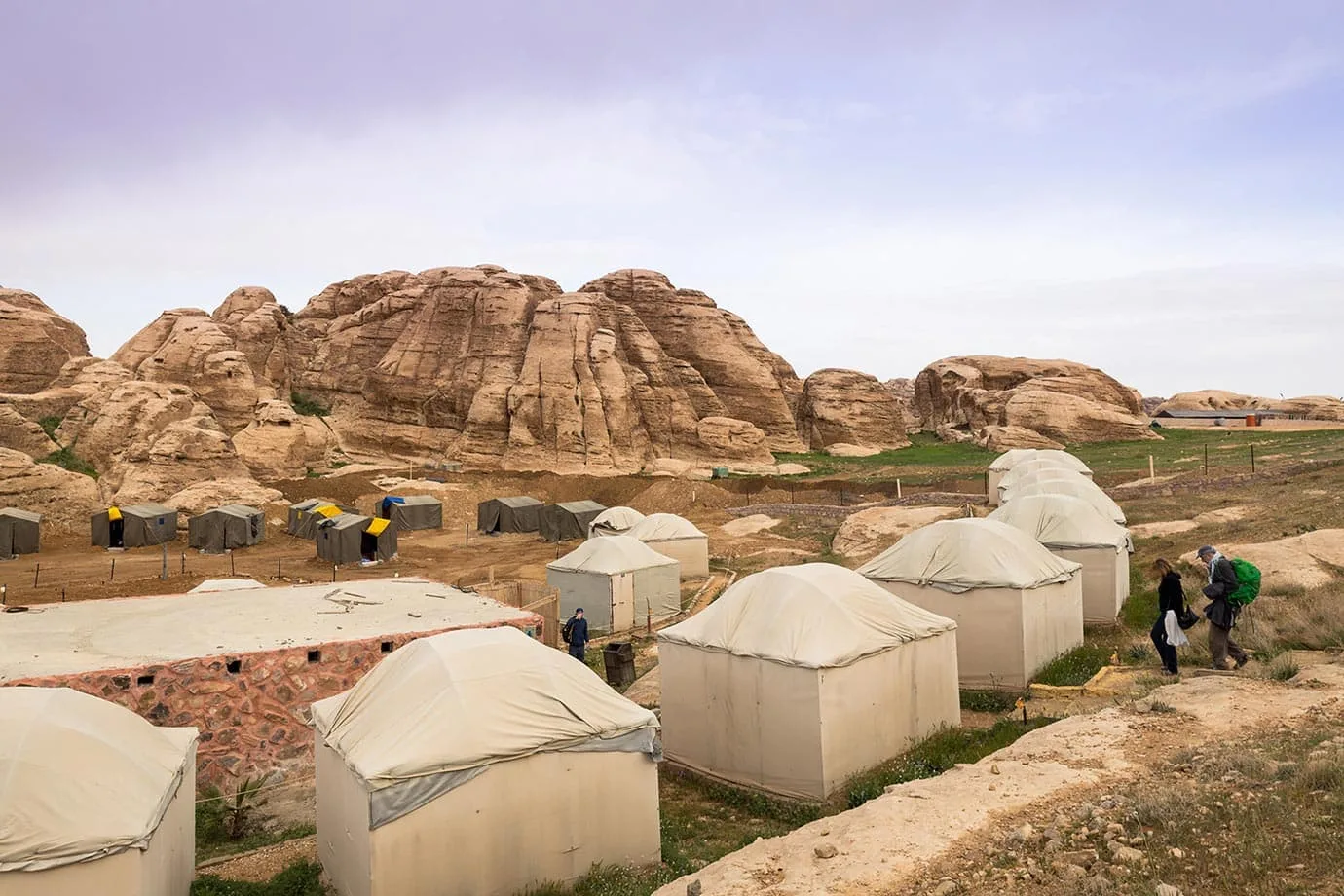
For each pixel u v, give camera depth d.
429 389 82.88
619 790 9.86
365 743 9.05
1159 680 13.54
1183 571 21.50
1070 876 6.57
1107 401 86.75
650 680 18.84
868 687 12.58
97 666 13.55
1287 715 10.29
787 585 13.55
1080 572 18.42
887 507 41.34
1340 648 13.94
